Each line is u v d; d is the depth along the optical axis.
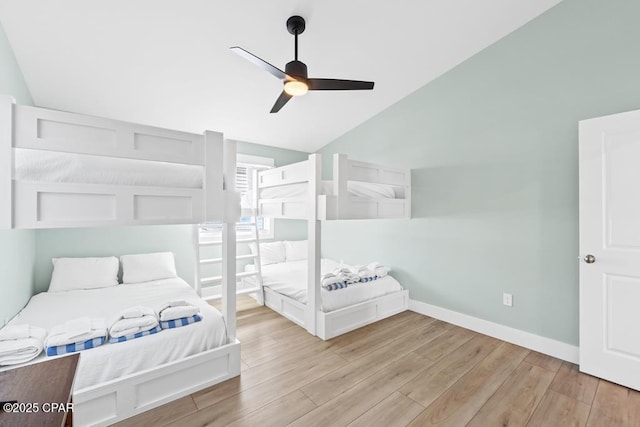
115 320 1.75
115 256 3.16
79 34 2.01
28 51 2.09
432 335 2.64
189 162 1.63
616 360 1.90
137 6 1.87
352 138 4.06
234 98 2.98
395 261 3.52
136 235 3.30
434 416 1.61
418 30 2.40
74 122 1.30
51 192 1.25
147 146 1.50
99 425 1.49
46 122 1.24
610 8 2.01
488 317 2.66
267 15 2.06
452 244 2.94
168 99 2.85
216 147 1.71
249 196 4.20
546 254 2.32
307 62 2.64
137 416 1.59
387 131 3.57
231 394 1.78
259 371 2.03
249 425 1.53
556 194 2.26
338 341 2.50
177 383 1.73
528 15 2.33
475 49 2.68
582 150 2.02
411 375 2.00
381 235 3.70
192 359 1.77
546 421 1.57
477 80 2.73
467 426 1.54
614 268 1.90
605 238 1.94
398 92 3.28
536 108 2.36
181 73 2.52
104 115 2.90
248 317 3.05
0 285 1.88
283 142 4.29
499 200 2.59
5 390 0.88
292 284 3.08
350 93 3.20
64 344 1.54
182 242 3.60
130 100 2.76
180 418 1.57
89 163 1.36
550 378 1.97
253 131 3.82
